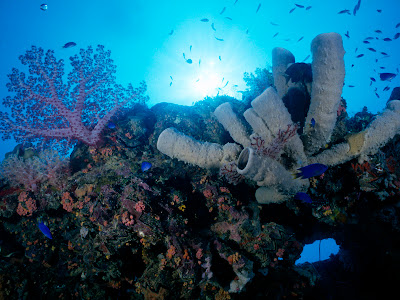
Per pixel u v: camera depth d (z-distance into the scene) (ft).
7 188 16.02
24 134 15.96
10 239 15.70
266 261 14.33
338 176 14.43
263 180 10.94
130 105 19.92
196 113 19.83
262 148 11.21
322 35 9.96
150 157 17.28
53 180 15.69
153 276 12.18
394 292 15.42
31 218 15.34
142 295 13.34
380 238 15.07
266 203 14.90
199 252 11.86
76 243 14.73
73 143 17.44
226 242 14.26
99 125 17.12
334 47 9.75
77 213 14.26
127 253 12.98
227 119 13.37
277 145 11.14
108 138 17.63
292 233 16.46
